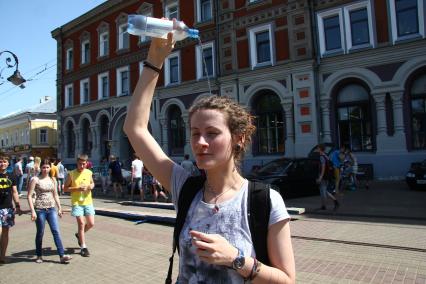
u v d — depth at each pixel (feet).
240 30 72.23
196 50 79.41
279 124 68.33
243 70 71.41
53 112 153.38
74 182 23.36
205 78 77.15
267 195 5.83
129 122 6.97
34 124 150.10
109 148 101.14
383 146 57.21
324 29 63.46
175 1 84.12
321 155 35.91
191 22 80.79
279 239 5.61
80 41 110.93
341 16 61.46
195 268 5.81
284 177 44.91
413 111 56.24
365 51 58.59
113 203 49.67
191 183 6.41
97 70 104.12
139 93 6.97
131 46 94.38
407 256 19.93
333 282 16.55
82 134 109.91
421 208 33.99
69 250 24.50
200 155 5.92
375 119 58.70
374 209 34.65
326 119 62.23
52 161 67.00
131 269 19.94
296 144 63.98
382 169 57.16
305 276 17.44
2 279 18.99
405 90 56.03
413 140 56.13
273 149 68.80
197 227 5.90
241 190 5.99
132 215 36.40
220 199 5.99
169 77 85.05
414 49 55.01
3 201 21.81
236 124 6.08
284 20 66.69
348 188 50.49
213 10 76.48
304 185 46.91
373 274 17.35
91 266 20.74
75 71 112.06
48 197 22.31
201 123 5.98
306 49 63.82
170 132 85.66
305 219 31.55
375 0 58.65
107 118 102.78
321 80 62.90
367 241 23.25
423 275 16.96
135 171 50.75
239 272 5.22
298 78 64.23
